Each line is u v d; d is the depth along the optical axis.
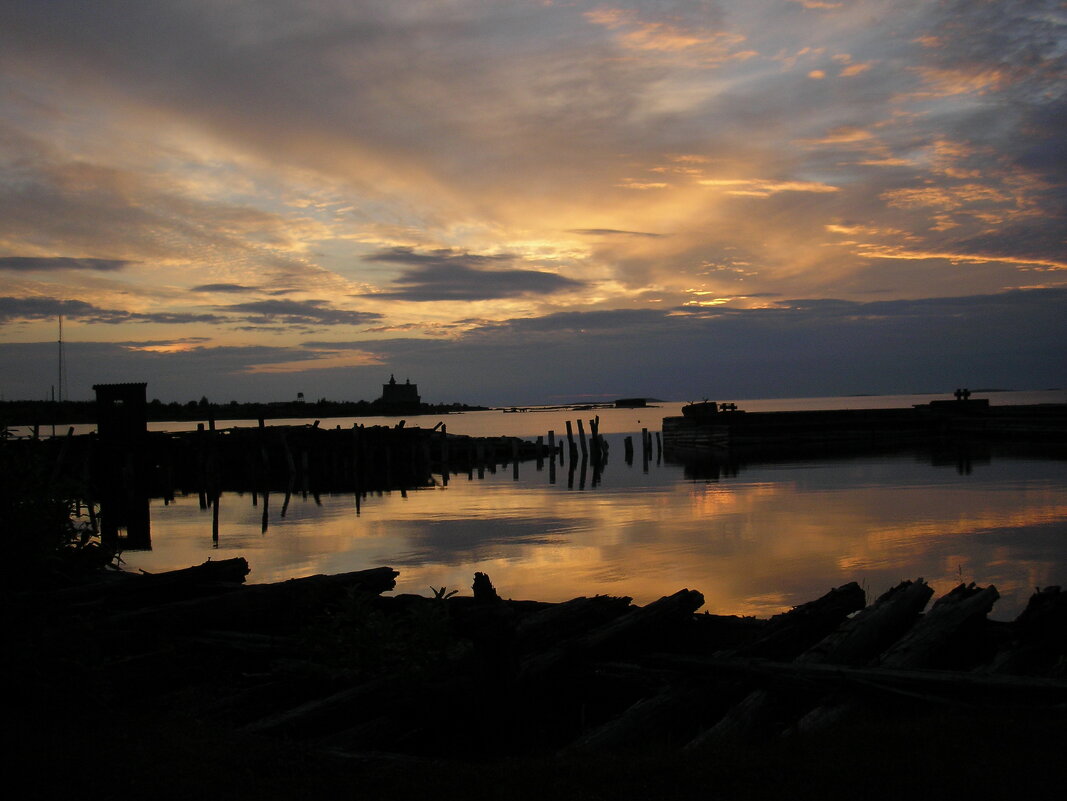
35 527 7.20
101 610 8.89
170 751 5.75
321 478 48.19
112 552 8.21
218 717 7.08
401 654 7.50
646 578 16.78
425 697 7.07
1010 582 15.95
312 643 8.01
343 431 47.34
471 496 35.84
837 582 16.17
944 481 35.72
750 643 8.39
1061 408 56.94
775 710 6.95
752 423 60.12
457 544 21.84
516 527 25.03
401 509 31.27
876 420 60.50
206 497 39.72
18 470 7.36
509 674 6.98
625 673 7.99
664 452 64.38
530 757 6.22
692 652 9.54
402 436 47.72
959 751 5.50
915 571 17.12
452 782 5.30
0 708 6.49
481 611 6.83
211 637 9.23
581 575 17.19
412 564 18.92
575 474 47.00
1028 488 32.25
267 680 8.05
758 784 5.11
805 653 7.73
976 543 20.45
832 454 54.88
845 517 25.59
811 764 5.39
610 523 25.45
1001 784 4.98
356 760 5.73
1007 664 7.81
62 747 5.75
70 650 6.96
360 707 7.00
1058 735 5.73
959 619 8.29
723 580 16.45
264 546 22.52
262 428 38.59
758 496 32.31
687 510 28.38
